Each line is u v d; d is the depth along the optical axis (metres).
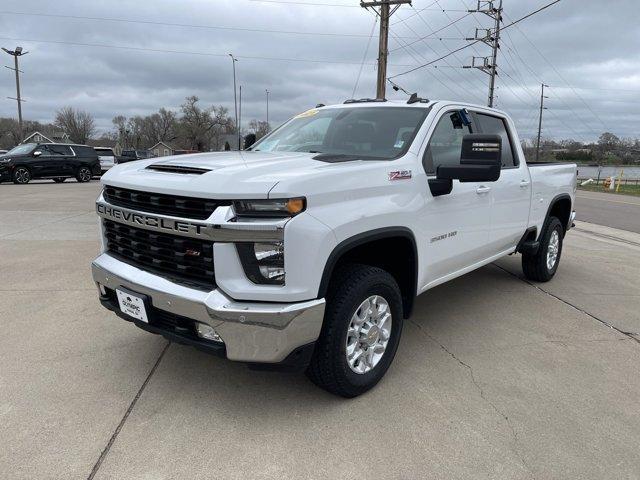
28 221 9.88
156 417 2.91
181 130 95.00
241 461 2.54
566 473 2.52
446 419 2.96
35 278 5.66
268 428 2.83
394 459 2.59
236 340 2.60
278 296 2.58
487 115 4.63
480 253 4.47
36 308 4.66
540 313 4.91
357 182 2.92
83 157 23.19
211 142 93.12
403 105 4.00
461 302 5.20
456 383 3.41
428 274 3.70
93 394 3.15
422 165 3.51
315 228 2.62
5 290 5.20
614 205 20.41
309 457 2.59
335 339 2.89
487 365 3.70
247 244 2.56
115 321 4.35
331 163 3.04
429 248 3.60
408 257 3.44
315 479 2.43
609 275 6.61
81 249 7.26
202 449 2.63
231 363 3.60
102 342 3.91
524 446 2.73
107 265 3.22
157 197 2.83
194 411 2.98
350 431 2.82
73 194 15.88
